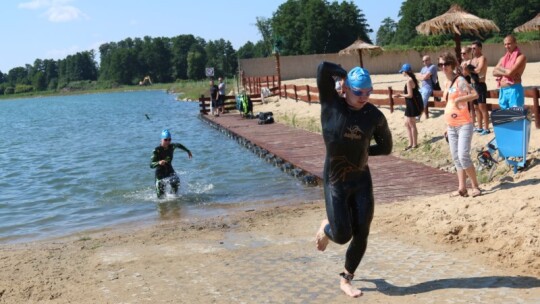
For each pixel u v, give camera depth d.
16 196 13.55
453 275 5.50
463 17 14.87
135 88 163.88
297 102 28.30
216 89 31.12
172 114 40.91
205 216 10.06
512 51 9.53
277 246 7.29
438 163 12.11
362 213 5.02
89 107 68.19
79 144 24.69
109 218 10.68
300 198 10.91
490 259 5.89
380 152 5.25
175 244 7.91
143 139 24.91
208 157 17.45
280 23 107.94
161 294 5.79
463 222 6.82
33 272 7.06
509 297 4.84
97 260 7.39
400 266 5.91
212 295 5.62
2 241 9.51
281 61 52.12
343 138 4.89
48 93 185.75
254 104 32.62
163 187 12.01
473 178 7.79
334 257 6.50
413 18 106.75
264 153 16.27
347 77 4.89
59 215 11.27
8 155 22.42
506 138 8.88
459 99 7.60
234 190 12.32
